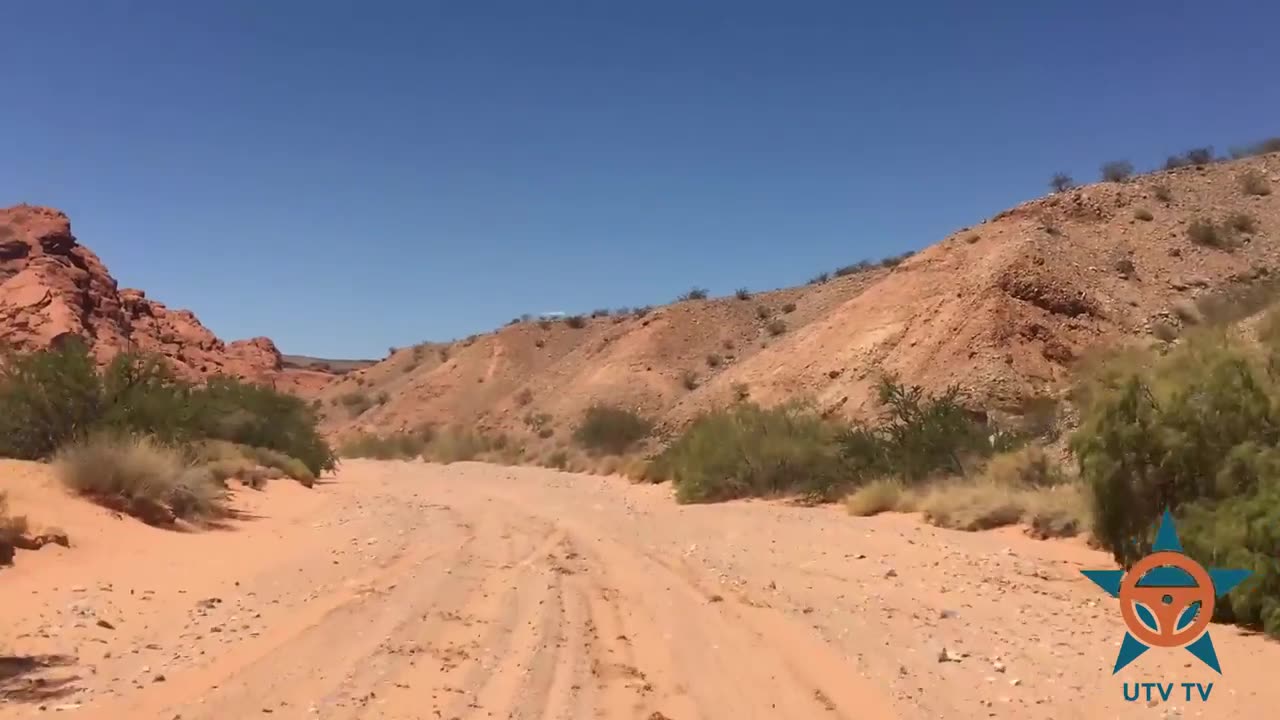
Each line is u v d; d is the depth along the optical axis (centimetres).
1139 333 3108
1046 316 3253
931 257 4025
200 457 2109
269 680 732
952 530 1678
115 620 915
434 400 8338
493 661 827
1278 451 1026
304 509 2136
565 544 1642
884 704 700
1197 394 1110
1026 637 903
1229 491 1041
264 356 10231
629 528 1898
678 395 6172
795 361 4084
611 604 1091
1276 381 1106
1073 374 2531
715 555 1494
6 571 1037
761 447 2572
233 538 1533
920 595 1127
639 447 4650
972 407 2941
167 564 1220
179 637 871
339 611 1009
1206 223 3747
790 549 1545
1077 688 732
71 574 1081
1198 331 1234
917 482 2197
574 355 7894
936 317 3522
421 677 762
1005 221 4031
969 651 855
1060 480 1888
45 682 709
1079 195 4097
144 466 1580
